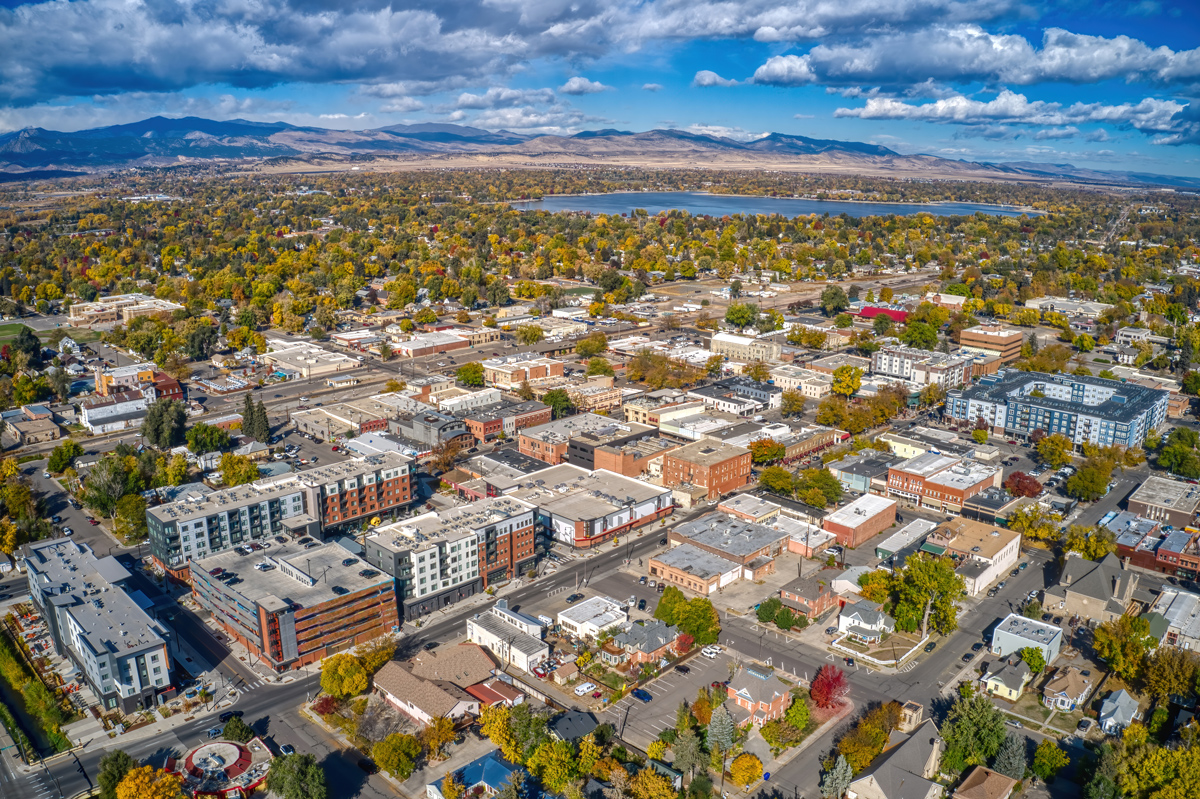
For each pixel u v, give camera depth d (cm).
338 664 19238
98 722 18662
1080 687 19475
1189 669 18862
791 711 18238
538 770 16412
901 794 15638
